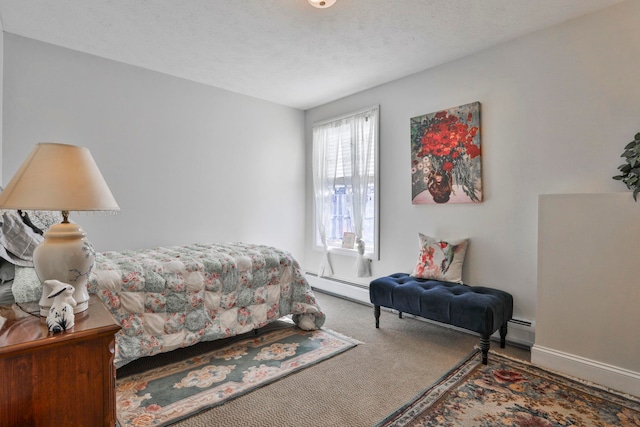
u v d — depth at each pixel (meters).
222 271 2.49
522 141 2.64
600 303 2.05
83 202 1.24
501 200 2.77
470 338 2.77
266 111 4.27
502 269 2.76
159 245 3.44
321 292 4.25
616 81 2.22
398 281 2.97
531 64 2.59
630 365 1.95
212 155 3.80
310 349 2.52
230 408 1.80
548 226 2.25
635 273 1.94
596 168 2.30
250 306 2.63
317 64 3.18
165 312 2.19
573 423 1.67
